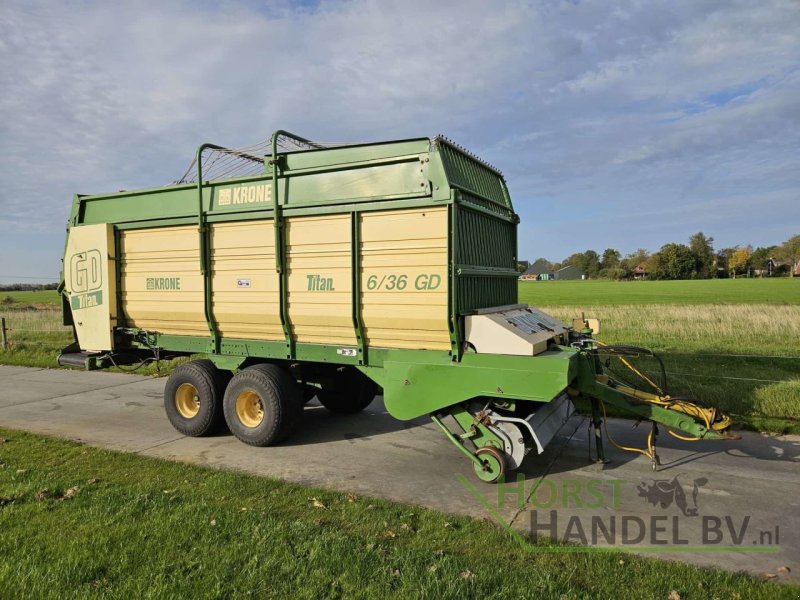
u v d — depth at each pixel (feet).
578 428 22.86
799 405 23.17
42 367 41.39
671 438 21.49
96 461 18.65
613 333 47.39
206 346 22.40
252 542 12.28
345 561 11.45
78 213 25.13
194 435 22.17
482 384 16.33
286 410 20.42
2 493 15.35
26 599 10.26
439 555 11.87
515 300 22.70
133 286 23.62
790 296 129.49
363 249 18.22
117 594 10.35
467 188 18.37
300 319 19.67
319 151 19.13
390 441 21.61
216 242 21.21
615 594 10.49
